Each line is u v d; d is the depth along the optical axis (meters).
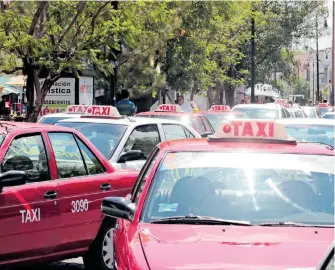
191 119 24.30
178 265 6.32
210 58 52.78
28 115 24.66
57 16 23.80
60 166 11.05
